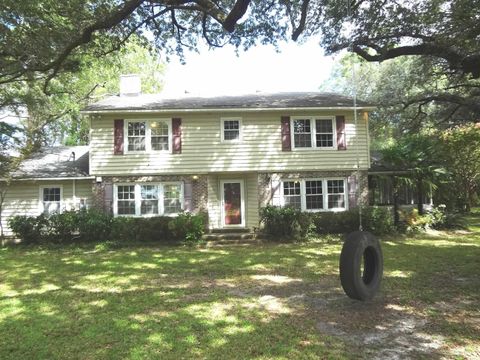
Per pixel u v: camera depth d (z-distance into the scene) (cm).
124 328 616
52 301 784
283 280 944
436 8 1227
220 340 562
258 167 1791
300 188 1820
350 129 1841
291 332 591
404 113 2695
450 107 2389
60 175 1762
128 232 1606
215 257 1284
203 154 1780
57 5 1282
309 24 1530
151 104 1809
